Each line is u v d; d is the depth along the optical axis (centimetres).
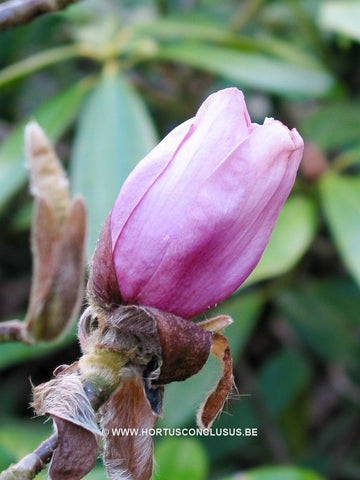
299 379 70
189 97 68
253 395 68
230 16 70
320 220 65
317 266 70
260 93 71
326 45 67
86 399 34
